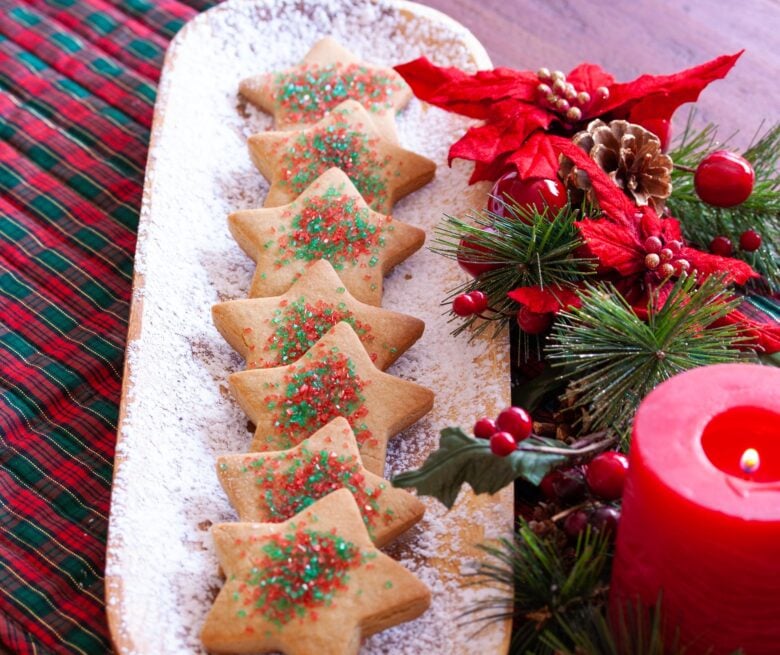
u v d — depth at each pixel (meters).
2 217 0.73
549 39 0.77
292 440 0.62
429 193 0.70
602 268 0.63
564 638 0.57
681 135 0.74
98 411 0.67
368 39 0.75
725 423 0.54
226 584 0.57
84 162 0.75
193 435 0.62
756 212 0.67
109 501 0.64
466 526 0.60
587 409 0.62
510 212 0.64
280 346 0.64
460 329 0.64
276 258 0.66
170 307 0.65
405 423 0.62
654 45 0.77
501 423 0.56
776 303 0.68
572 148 0.63
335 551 0.58
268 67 0.74
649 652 0.54
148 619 0.57
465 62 0.73
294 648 0.56
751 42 0.77
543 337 0.66
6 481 0.65
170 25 0.80
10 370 0.68
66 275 0.71
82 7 0.81
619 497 0.57
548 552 0.57
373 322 0.64
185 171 0.69
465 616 0.58
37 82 0.78
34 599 0.62
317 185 0.68
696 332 0.60
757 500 0.51
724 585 0.52
